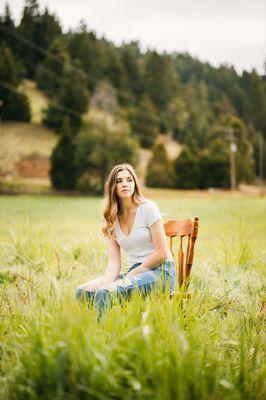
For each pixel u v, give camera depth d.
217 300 4.21
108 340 2.92
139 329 2.89
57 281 5.30
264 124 119.62
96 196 60.72
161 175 75.06
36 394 2.56
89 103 94.69
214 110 123.75
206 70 155.25
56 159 67.75
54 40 107.69
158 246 4.12
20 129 89.44
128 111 98.69
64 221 15.03
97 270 6.36
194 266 5.58
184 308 3.55
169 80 118.50
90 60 108.69
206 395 2.50
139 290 3.85
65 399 2.49
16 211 25.45
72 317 2.94
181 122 107.50
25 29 113.06
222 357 3.11
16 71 94.69
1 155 79.25
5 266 6.56
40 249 7.06
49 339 2.80
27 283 5.14
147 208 4.23
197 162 77.69
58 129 88.31
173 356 2.65
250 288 5.06
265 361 3.11
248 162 93.75
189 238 4.20
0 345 3.28
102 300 3.63
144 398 2.47
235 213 19.19
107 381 2.49
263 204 29.42
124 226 4.40
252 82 122.62
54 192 62.12
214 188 78.50
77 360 2.59
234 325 3.70
